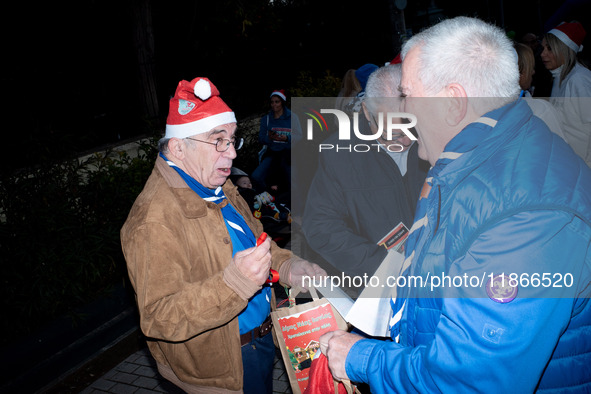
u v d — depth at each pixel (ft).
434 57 3.86
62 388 11.02
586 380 3.62
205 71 27.73
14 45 20.66
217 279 5.49
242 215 7.14
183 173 6.00
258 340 6.64
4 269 11.28
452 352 3.43
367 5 47.19
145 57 23.16
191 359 6.05
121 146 19.88
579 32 13.52
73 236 12.48
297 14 41.06
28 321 11.75
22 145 13.34
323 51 44.32
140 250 5.50
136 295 5.64
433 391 3.57
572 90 12.78
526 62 11.35
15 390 10.50
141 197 5.91
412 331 4.19
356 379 4.34
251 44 30.89
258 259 5.40
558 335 3.29
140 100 23.48
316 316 6.40
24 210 12.03
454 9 51.80
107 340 12.45
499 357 3.27
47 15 21.79
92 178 13.80
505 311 3.26
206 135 5.82
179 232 5.70
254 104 28.76
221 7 26.78
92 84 22.35
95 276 12.51
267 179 21.61
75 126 20.98
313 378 5.72
